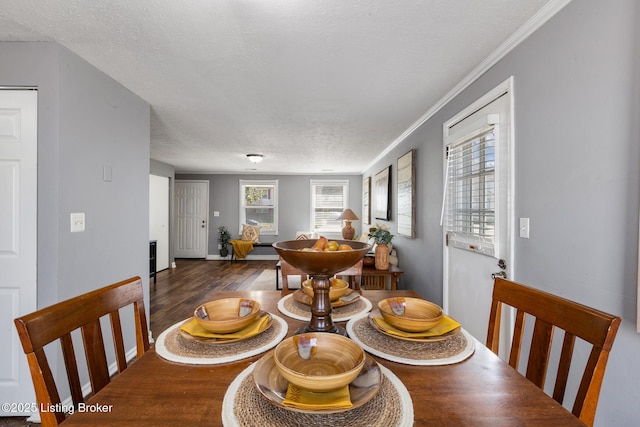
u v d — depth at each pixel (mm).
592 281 1147
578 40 1202
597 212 1128
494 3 1302
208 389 687
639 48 984
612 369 1085
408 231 3297
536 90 1429
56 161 1652
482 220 1865
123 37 1582
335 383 581
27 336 688
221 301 1085
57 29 1520
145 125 2496
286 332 992
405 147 3506
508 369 787
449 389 695
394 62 1823
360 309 1259
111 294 975
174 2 1304
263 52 1713
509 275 1606
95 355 887
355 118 2908
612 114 1071
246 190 7188
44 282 1647
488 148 1806
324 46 1647
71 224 1746
